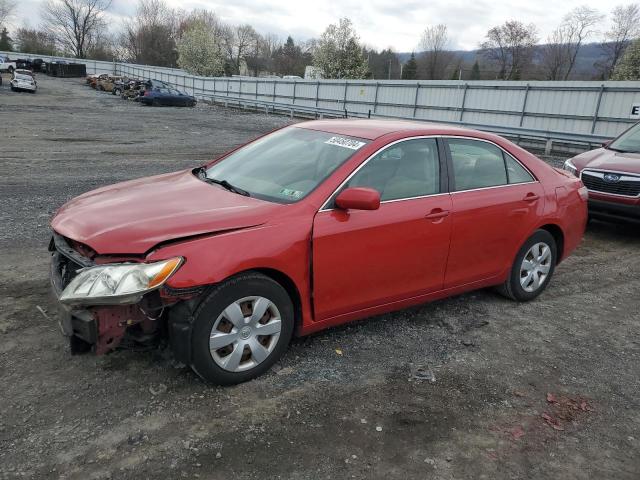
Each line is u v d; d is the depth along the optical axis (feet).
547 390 12.14
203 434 9.82
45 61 249.75
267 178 13.24
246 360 11.43
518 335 14.82
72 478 8.60
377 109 99.14
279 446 9.65
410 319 15.33
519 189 15.88
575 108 69.56
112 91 151.84
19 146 46.85
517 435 10.45
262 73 354.33
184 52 223.10
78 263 10.40
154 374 11.50
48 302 14.74
